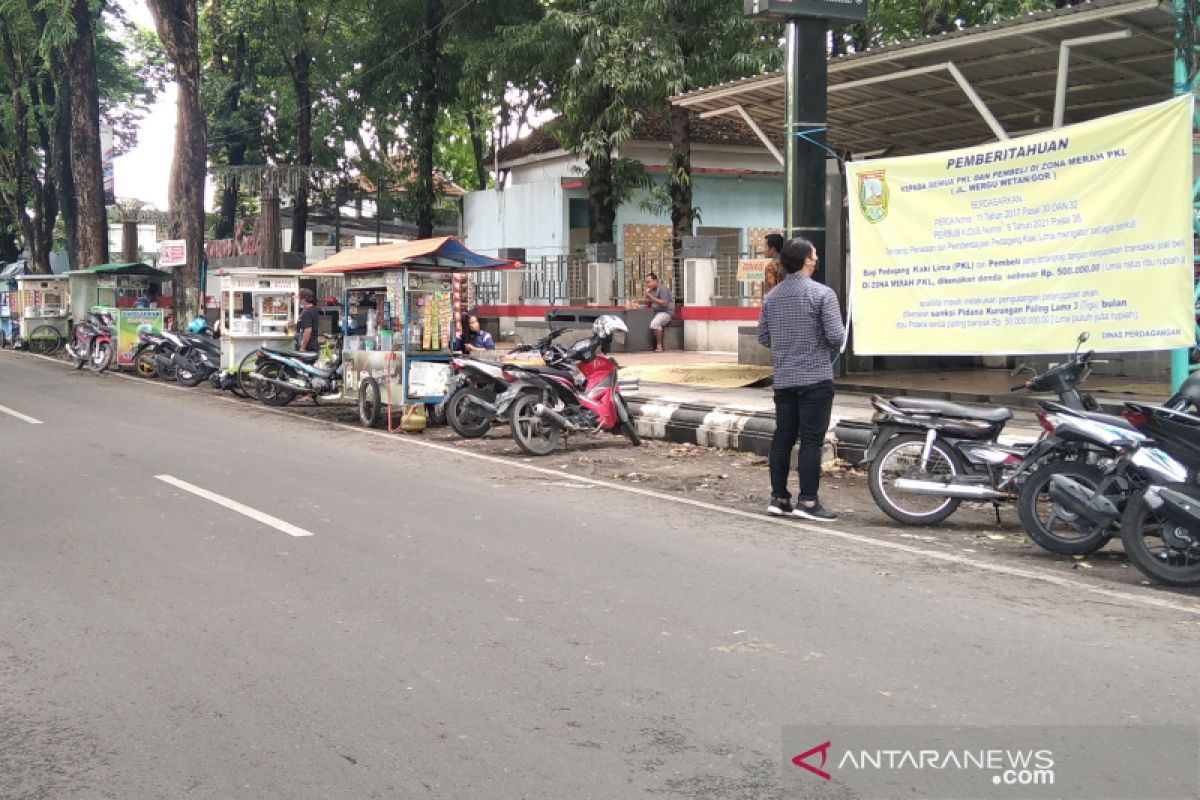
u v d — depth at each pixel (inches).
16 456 411.8
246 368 652.1
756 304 830.5
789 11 404.8
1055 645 196.7
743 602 223.0
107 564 250.5
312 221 1625.2
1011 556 271.0
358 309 557.9
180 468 388.2
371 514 310.5
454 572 244.7
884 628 206.1
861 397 527.5
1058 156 368.8
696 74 824.9
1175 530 237.5
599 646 194.2
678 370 642.2
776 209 1162.0
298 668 183.0
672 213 905.5
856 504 342.0
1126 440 255.1
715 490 365.4
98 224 1037.2
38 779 143.1
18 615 212.1
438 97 1114.7
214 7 1293.1
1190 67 347.3
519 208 1181.7
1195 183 347.3
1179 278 340.5
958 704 167.8
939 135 608.7
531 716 162.7
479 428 487.2
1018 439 343.3
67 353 979.9
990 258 391.2
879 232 423.8
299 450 443.8
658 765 146.3
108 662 186.1
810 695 171.3
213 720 161.6
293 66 1284.4
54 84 1272.1
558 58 869.2
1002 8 722.2
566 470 403.5
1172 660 188.7
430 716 162.9
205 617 210.8
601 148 845.8
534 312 1002.7
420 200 1135.6
